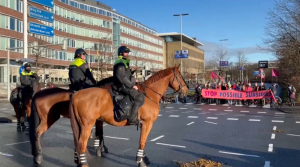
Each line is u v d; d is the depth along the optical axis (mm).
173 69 7129
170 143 9133
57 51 55250
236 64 72625
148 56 88625
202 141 9461
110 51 64750
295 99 24938
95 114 5941
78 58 7000
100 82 6953
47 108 6762
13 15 41438
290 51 24484
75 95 6012
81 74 6895
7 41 40469
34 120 6758
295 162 7066
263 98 22641
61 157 7422
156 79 6875
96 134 7547
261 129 11961
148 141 9430
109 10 71375
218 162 6914
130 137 10047
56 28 55188
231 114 17406
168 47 100938
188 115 16938
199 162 6840
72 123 5969
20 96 10375
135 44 81438
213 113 17938
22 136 10219
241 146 8758
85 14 63688
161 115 16938
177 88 7133
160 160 7141
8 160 7102
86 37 63281
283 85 31469
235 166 6695
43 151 8047
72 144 9000
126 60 6402
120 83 6117
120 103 6055
